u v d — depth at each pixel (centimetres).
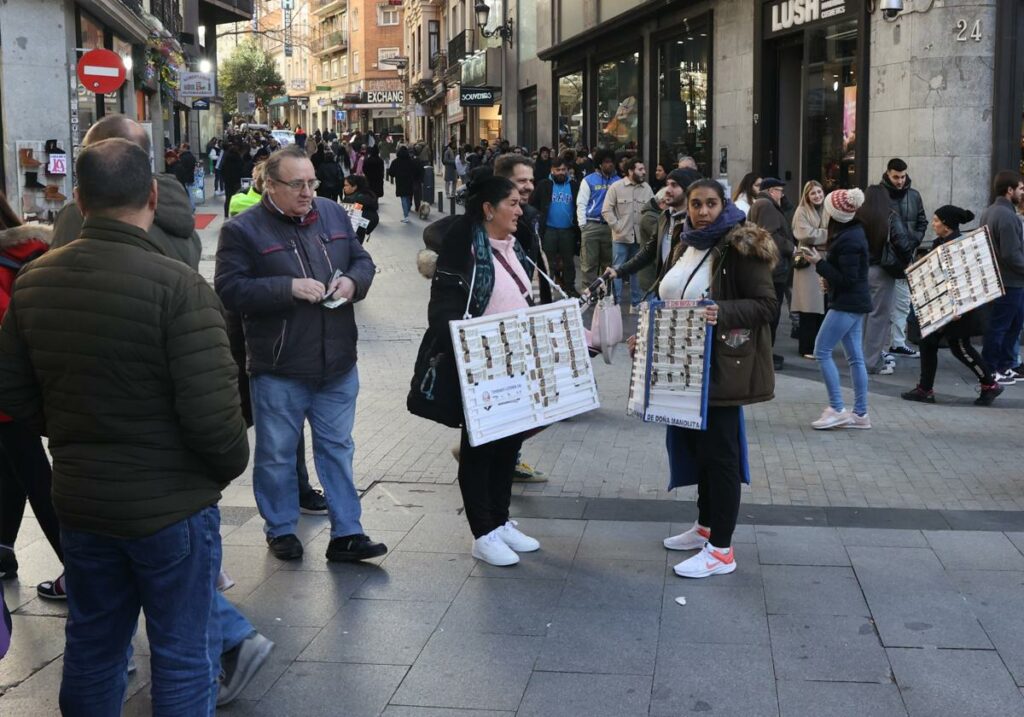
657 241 673
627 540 545
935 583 481
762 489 628
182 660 308
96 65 1416
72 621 313
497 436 485
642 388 502
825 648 417
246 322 505
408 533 558
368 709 375
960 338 832
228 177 2725
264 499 520
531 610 457
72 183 2011
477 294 491
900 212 1059
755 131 1602
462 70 4053
